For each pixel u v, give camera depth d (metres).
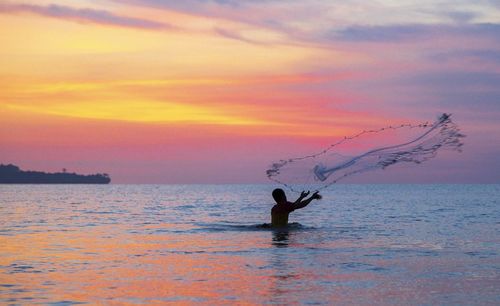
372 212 37.38
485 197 78.25
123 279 12.46
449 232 22.72
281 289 11.38
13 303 10.23
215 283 12.00
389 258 15.39
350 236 20.84
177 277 12.70
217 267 14.00
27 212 37.47
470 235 21.52
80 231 23.30
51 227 25.30
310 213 36.19
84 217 32.28
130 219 30.58
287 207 22.89
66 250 17.22
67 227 25.28
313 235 21.16
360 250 16.97
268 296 10.77
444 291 11.22
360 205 49.06
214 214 35.31
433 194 98.75
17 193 99.88
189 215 34.28
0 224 27.03
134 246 18.11
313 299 10.54
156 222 28.22
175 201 60.66
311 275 12.91
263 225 23.95
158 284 11.92
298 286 11.69
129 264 14.50
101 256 15.91
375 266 14.09
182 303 10.24
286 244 18.39
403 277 12.67
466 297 10.73
